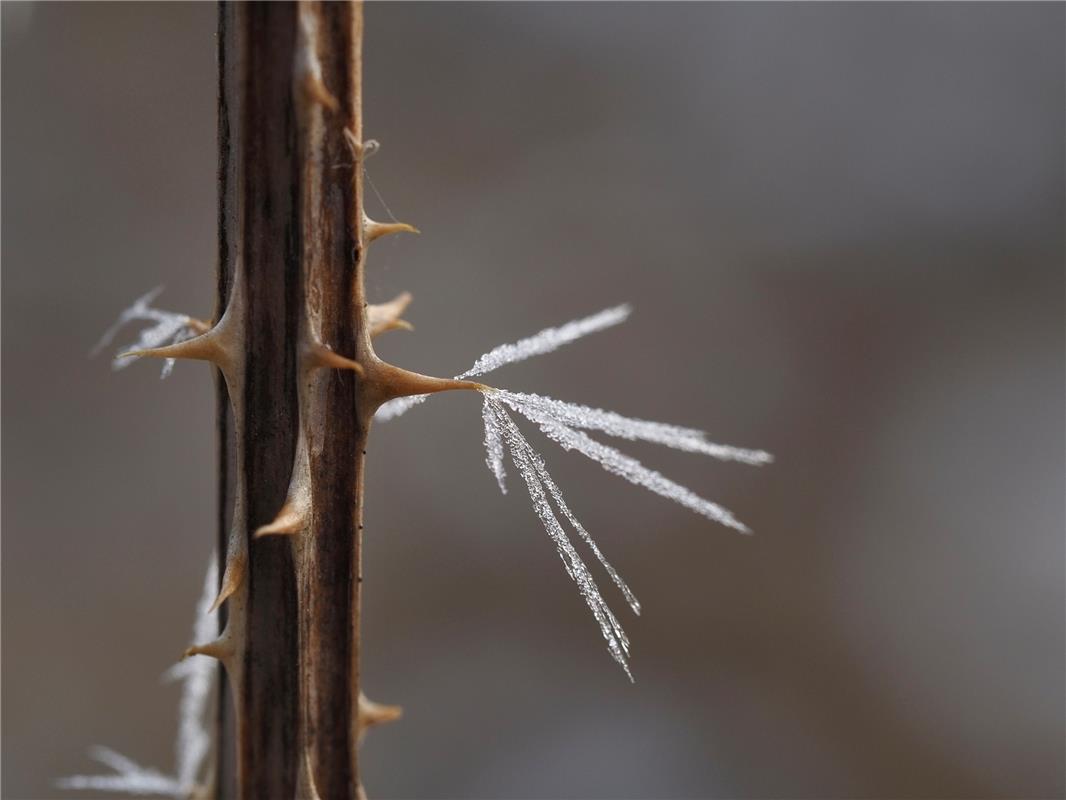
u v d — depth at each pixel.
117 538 0.48
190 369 0.51
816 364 0.53
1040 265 0.53
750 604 0.48
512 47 0.56
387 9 0.54
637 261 0.53
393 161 0.53
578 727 0.45
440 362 0.50
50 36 0.51
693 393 0.52
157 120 0.52
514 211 0.54
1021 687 0.46
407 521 0.49
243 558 0.23
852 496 0.51
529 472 0.24
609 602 0.48
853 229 0.54
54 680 0.44
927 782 0.45
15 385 0.49
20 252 0.50
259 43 0.23
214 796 0.24
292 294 0.23
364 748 0.44
